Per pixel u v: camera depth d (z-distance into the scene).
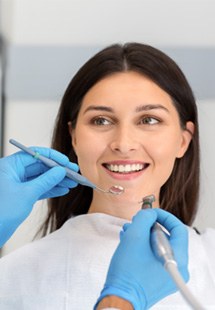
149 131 1.17
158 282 0.88
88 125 1.19
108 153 1.17
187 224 1.39
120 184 1.18
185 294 0.67
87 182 1.06
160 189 1.35
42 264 1.16
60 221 1.41
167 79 1.21
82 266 1.14
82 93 1.22
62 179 1.05
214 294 1.12
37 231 1.58
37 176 1.10
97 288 1.11
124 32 1.73
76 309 1.10
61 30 1.71
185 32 1.73
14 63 1.72
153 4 1.71
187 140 1.32
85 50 1.73
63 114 1.32
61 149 1.35
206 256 1.19
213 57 1.74
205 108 1.75
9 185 1.02
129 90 1.17
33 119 1.76
